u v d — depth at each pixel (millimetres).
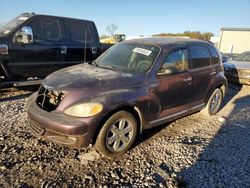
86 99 3156
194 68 4711
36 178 2924
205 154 3740
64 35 6668
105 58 4605
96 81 3449
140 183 2965
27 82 5906
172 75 4137
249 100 7301
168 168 3316
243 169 3387
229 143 4184
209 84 5160
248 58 10758
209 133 4570
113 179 3010
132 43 4637
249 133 4676
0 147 3527
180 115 4582
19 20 6121
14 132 4051
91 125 3100
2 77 5852
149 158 3539
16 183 2807
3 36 5652
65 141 3178
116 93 3359
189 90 4570
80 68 4160
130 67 4082
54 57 6492
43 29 6277
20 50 5867
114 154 3482
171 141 4117
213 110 5566
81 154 3508
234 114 5797
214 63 5371
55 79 3619
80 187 2824
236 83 9438
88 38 7238
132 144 3756
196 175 3188
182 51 4488
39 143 3723
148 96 3725
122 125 3486
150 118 3879
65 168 3162
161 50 4129
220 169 3352
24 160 3258
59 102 3246
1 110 5109
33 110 3400
